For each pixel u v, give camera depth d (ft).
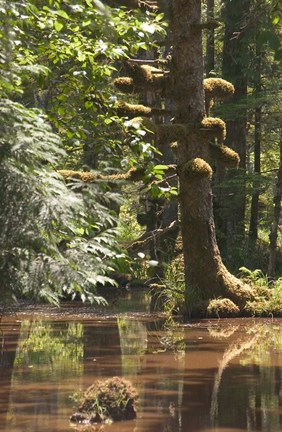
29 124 22.00
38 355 33.01
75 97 41.86
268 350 34.86
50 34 36.70
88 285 22.41
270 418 21.68
